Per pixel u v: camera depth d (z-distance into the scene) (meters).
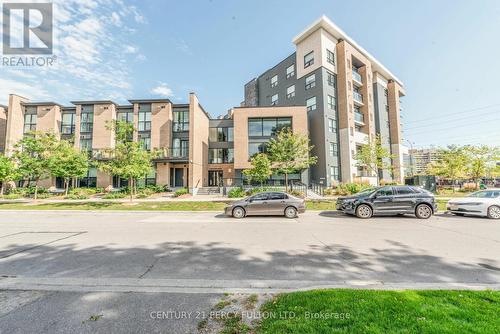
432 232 8.34
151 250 6.37
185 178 29.16
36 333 2.77
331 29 29.20
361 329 2.56
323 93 27.91
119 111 29.70
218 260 5.51
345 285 4.04
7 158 20.95
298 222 10.74
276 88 34.59
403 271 4.73
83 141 28.80
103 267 5.08
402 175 37.75
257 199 12.56
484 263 5.17
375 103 36.22
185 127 29.48
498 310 2.93
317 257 5.67
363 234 8.12
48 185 27.48
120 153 18.16
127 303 3.48
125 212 14.85
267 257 5.69
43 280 4.40
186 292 3.84
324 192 21.22
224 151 31.69
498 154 22.27
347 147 28.11
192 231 8.88
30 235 8.35
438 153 27.52
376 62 35.09
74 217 13.09
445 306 3.03
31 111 29.62
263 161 19.80
